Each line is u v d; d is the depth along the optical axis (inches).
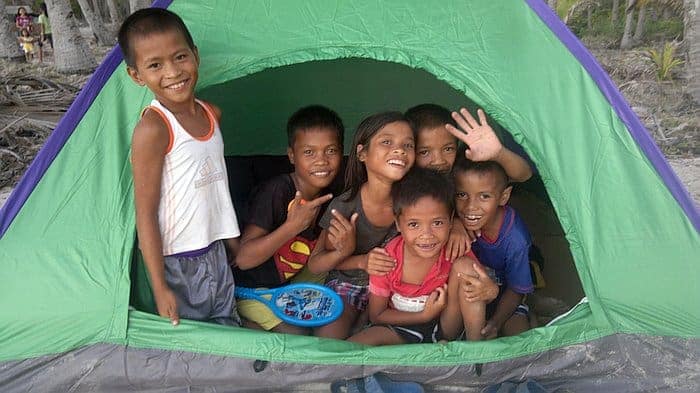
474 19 86.0
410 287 83.3
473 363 71.9
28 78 240.8
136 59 70.6
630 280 77.0
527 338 73.2
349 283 90.6
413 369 71.6
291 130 93.0
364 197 86.1
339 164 94.3
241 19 85.6
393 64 125.2
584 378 75.0
